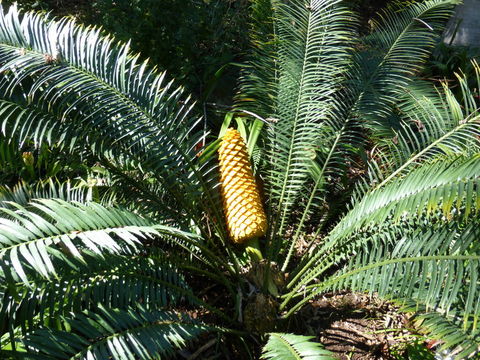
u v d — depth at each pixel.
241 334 2.87
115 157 2.84
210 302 3.21
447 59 5.71
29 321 2.04
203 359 2.86
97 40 2.98
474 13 6.15
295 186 3.38
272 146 3.49
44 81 2.61
